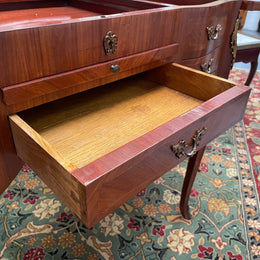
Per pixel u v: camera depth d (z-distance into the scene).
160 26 0.64
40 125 0.58
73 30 0.47
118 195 0.40
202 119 0.51
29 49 0.43
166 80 0.77
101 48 0.53
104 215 0.40
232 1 0.87
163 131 0.45
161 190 1.01
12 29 0.40
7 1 0.74
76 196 0.36
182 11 0.68
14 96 0.44
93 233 0.85
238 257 0.79
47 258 0.77
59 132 0.56
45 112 0.62
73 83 0.52
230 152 1.23
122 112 0.64
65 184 0.37
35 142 0.40
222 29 0.90
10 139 0.49
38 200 0.95
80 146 0.52
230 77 1.97
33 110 0.63
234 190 1.02
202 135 0.54
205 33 0.82
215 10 0.80
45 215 0.90
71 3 0.87
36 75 0.46
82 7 0.83
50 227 0.86
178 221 0.89
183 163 1.15
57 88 0.50
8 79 0.43
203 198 0.98
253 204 0.97
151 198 0.98
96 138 0.54
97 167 0.35
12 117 0.46
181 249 0.81
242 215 0.92
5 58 0.41
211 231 0.86
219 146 1.27
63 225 0.87
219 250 0.81
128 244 0.82
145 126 0.59
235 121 0.65
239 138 1.33
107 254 0.79
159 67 0.77
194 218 0.91
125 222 0.89
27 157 0.47
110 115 0.63
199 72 0.68
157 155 0.44
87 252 0.79
